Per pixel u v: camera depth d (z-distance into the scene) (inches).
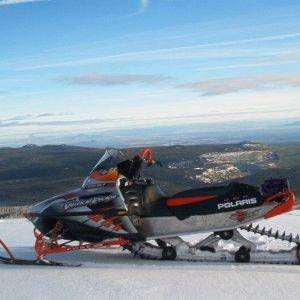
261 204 233.8
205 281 197.0
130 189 240.8
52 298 178.5
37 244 239.5
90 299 176.6
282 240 256.7
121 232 236.8
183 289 186.7
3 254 261.0
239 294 179.8
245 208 234.1
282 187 234.7
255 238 294.0
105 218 236.4
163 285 192.4
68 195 244.4
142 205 240.7
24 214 249.6
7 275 212.1
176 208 239.0
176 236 240.7
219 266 222.1
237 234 237.3
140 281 198.5
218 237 239.1
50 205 242.1
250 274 206.5
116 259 245.8
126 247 254.2
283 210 232.1
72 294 182.9
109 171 240.8
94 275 209.3
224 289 185.9
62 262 233.0
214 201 237.1
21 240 312.2
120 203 236.4
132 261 240.1
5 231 355.6
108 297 178.5
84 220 237.3
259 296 177.2
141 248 244.8
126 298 177.0
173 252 239.6
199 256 238.1
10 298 179.8
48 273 214.2
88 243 247.9
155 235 240.8
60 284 196.4
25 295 182.9
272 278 199.9
